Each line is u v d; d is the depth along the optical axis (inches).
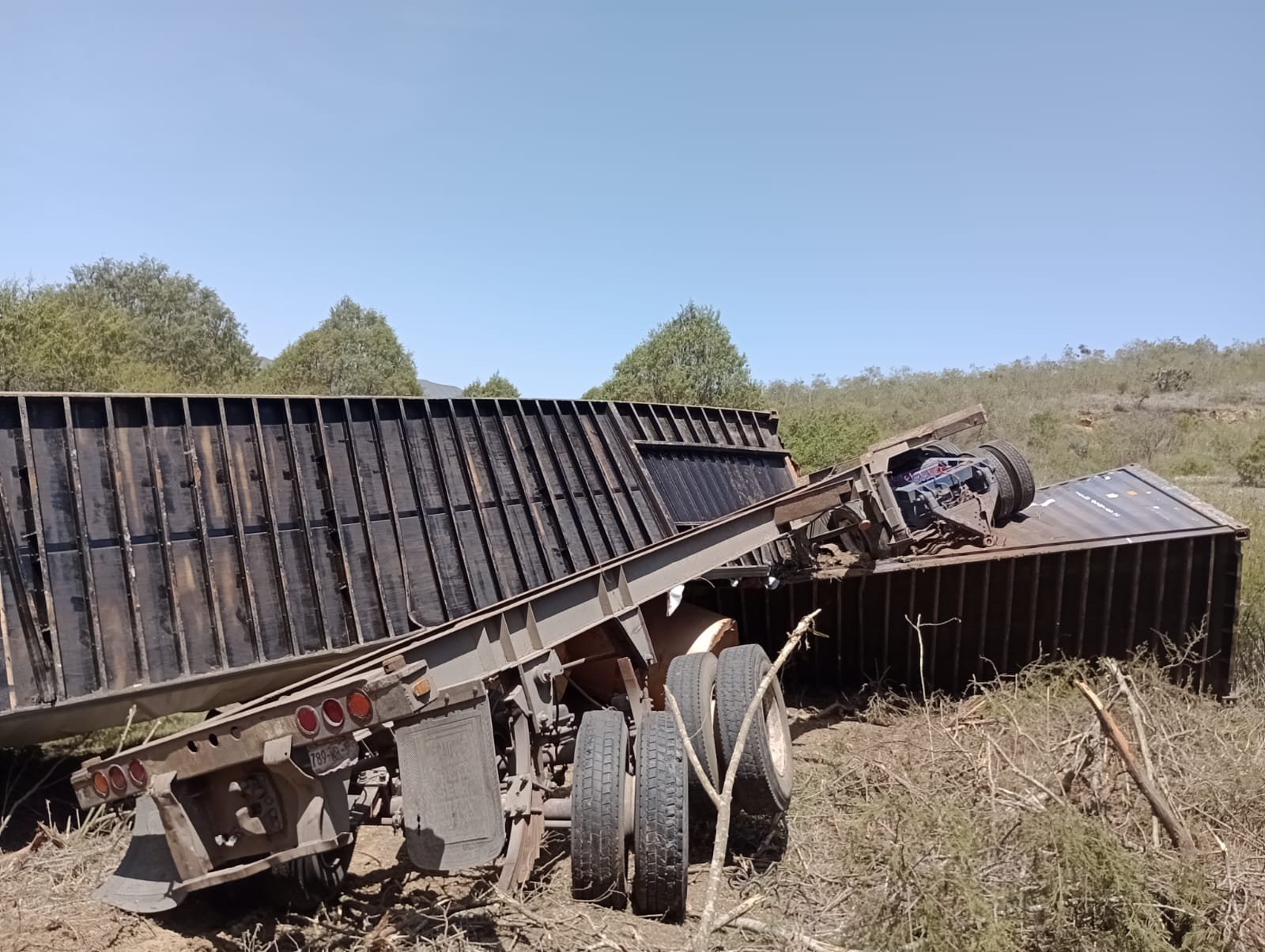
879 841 196.5
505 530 343.9
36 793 264.8
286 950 179.2
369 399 319.6
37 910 185.6
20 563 236.4
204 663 263.7
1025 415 1360.7
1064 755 233.5
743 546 295.6
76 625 242.4
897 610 370.6
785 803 236.8
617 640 255.3
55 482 246.5
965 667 368.2
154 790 168.9
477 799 175.0
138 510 260.4
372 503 311.3
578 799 195.2
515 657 218.1
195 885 168.4
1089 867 167.8
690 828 253.3
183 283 1584.6
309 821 165.2
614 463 392.2
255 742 165.5
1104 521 368.5
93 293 1414.9
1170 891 172.9
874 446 337.4
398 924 186.1
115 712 248.5
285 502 292.0
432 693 179.6
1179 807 213.5
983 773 237.1
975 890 165.9
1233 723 297.0
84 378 828.6
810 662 398.3
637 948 175.3
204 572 269.1
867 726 349.7
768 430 498.6
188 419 274.7
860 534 344.8
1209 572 339.9
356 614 294.4
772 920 191.9
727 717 231.8
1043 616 356.5
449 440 341.4
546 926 182.5
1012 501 380.8
